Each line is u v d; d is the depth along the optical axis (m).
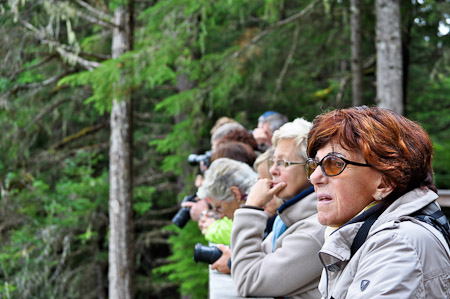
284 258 1.84
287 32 9.24
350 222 1.23
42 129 11.16
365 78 11.24
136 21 10.07
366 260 1.13
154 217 13.77
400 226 1.13
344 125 1.26
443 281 1.08
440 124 10.49
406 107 9.91
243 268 1.90
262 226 1.99
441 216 1.20
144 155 12.60
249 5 8.98
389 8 6.37
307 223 1.88
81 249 11.95
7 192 10.04
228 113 10.34
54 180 11.80
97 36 9.09
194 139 9.43
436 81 10.48
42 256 10.21
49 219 10.12
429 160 1.26
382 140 1.22
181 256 9.39
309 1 9.23
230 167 2.64
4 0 8.07
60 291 11.24
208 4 7.79
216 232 2.72
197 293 9.23
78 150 11.28
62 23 9.79
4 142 10.11
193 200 3.57
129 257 8.68
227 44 11.20
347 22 9.21
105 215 11.91
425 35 8.74
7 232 10.45
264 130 4.38
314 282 1.83
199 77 8.88
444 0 8.40
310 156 1.33
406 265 1.07
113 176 8.66
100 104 8.26
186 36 7.90
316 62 10.76
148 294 13.34
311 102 10.59
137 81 7.55
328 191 1.29
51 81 9.55
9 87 9.24
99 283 12.30
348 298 1.11
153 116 12.55
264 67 9.68
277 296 1.87
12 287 9.48
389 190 1.23
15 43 8.45
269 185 2.04
